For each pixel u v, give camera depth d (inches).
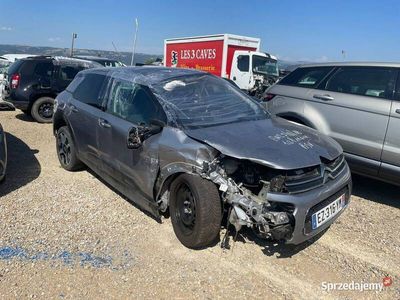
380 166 189.9
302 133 153.1
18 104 375.2
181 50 781.3
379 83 194.9
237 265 133.8
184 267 131.4
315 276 130.0
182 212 141.6
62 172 224.2
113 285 120.9
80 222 161.0
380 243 153.6
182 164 136.5
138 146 152.3
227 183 129.1
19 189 195.0
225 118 158.7
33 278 122.7
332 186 134.2
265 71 641.0
